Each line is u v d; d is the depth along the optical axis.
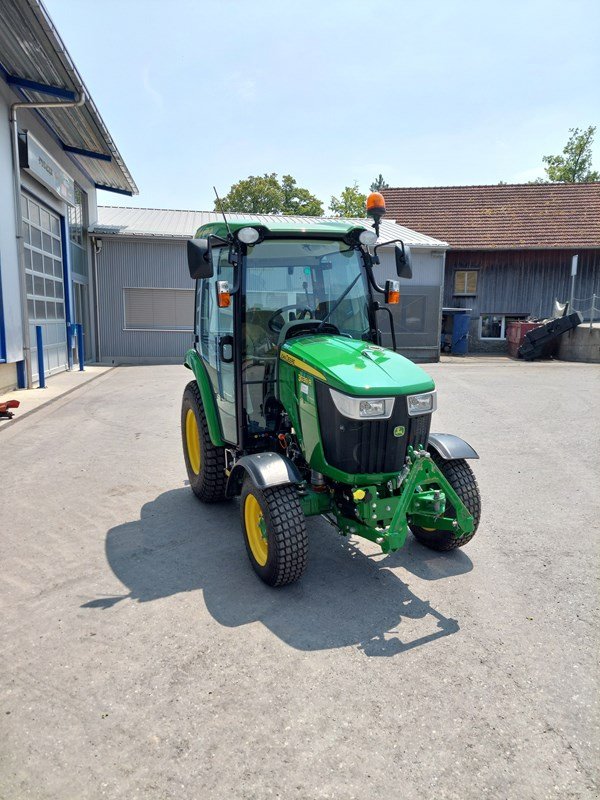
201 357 5.27
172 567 4.09
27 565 4.11
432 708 2.66
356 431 3.59
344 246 4.51
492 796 2.19
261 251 4.25
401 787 2.23
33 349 12.02
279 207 38.31
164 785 2.24
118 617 3.42
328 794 2.20
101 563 4.14
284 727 2.54
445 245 18.11
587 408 9.69
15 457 6.74
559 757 2.38
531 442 7.45
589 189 23.59
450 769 2.32
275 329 4.30
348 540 4.59
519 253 21.77
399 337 18.45
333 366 3.71
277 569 3.61
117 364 16.61
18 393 10.72
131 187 18.08
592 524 4.84
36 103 10.35
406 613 3.49
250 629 3.31
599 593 3.73
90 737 2.48
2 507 5.22
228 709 2.65
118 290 17.06
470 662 3.01
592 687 2.81
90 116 12.24
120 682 2.83
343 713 2.63
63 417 8.89
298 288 4.37
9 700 2.70
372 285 4.61
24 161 10.81
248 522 3.99
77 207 15.91
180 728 2.53
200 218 19.69
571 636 3.24
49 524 4.84
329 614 3.48
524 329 19.34
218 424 4.82
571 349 18.56
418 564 4.15
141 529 4.75
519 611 3.51
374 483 3.72
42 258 12.68
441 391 11.55
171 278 17.23
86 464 6.50
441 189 24.55
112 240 16.80
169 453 6.96
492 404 10.09
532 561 4.18
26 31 8.50
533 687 2.81
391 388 3.60
